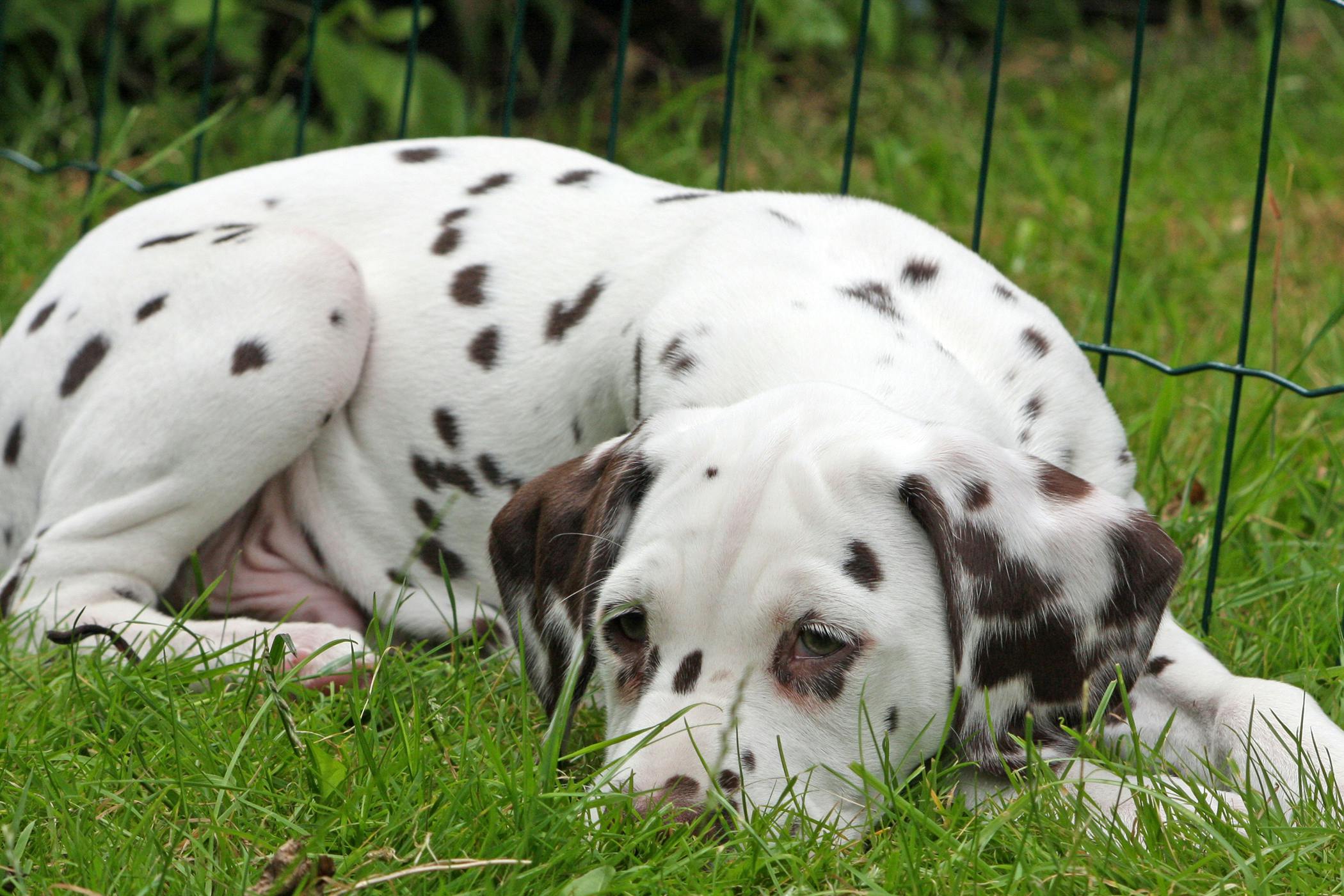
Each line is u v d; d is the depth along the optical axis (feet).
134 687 17.99
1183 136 47.16
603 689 18.48
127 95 50.21
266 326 22.02
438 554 23.16
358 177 24.44
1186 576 23.11
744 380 18.65
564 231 22.86
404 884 14.89
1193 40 57.72
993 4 58.90
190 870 15.05
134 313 22.77
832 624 15.35
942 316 20.03
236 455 22.18
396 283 23.20
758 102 50.52
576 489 17.53
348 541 23.50
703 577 15.58
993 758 15.90
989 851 15.89
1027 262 37.11
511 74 29.35
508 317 22.40
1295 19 58.34
